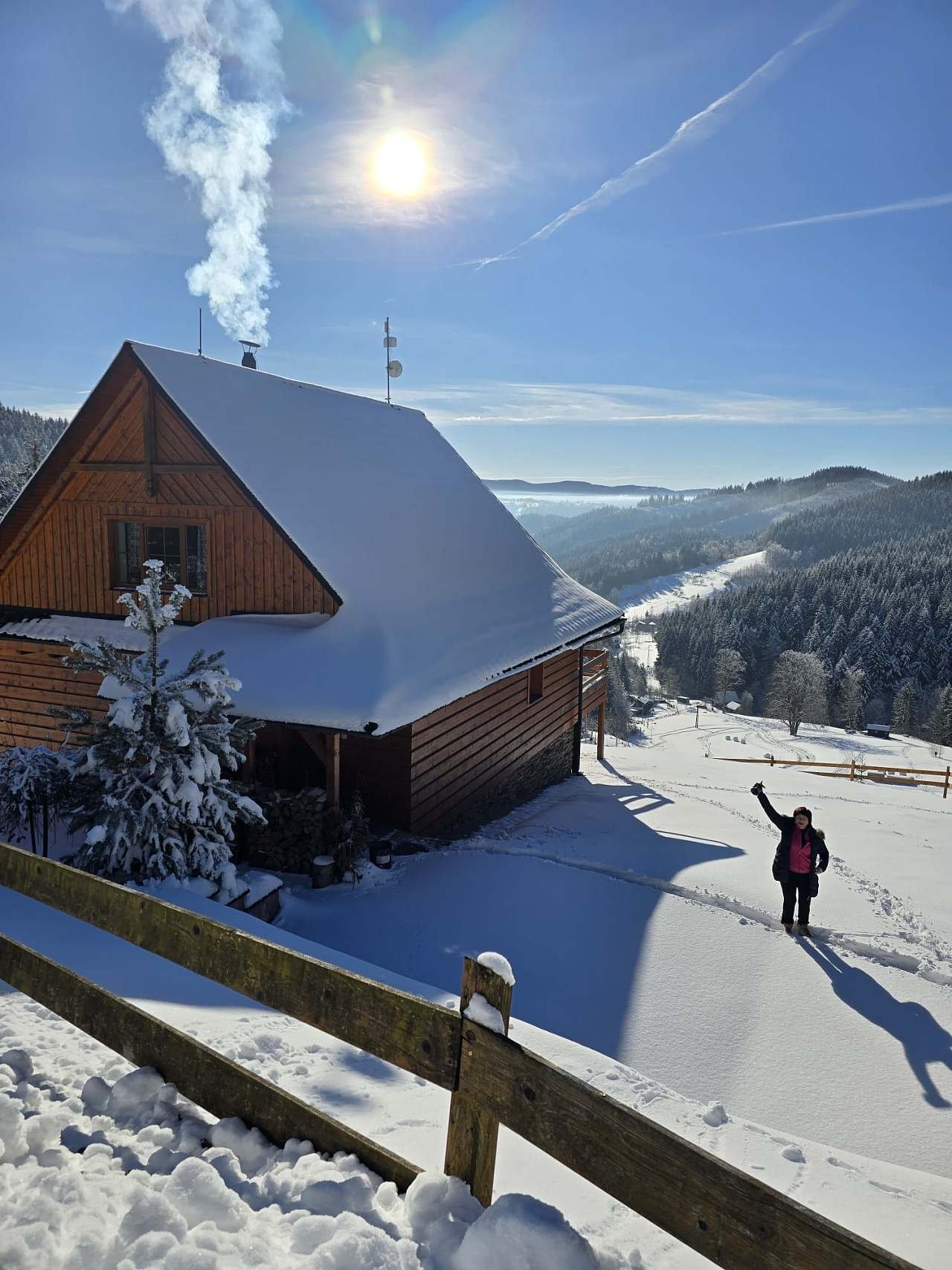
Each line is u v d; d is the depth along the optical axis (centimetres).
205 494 1404
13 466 4128
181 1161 279
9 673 1619
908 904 1135
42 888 402
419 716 1162
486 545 1883
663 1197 209
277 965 298
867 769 3067
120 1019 349
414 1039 264
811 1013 809
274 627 1323
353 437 1741
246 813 970
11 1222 243
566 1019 782
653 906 1057
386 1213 258
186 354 1484
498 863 1191
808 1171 452
